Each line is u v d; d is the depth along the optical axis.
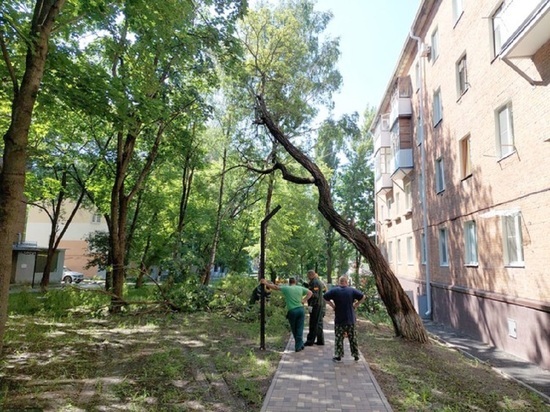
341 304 7.50
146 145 18.45
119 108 9.72
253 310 12.95
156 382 5.90
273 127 12.80
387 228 27.09
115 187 14.36
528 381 7.23
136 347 8.20
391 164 22.34
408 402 5.24
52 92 8.98
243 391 5.49
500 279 10.41
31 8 9.49
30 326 10.10
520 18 7.88
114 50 11.37
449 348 9.77
